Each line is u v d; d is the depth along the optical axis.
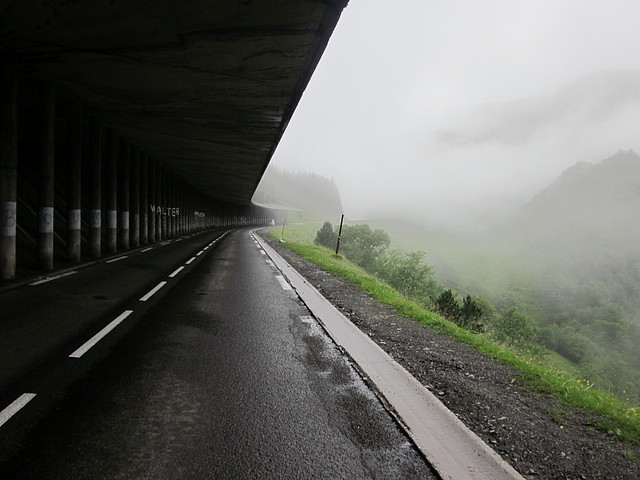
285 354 5.54
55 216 19.91
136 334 6.17
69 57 10.07
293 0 7.31
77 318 7.02
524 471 3.07
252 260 18.61
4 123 10.10
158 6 7.53
